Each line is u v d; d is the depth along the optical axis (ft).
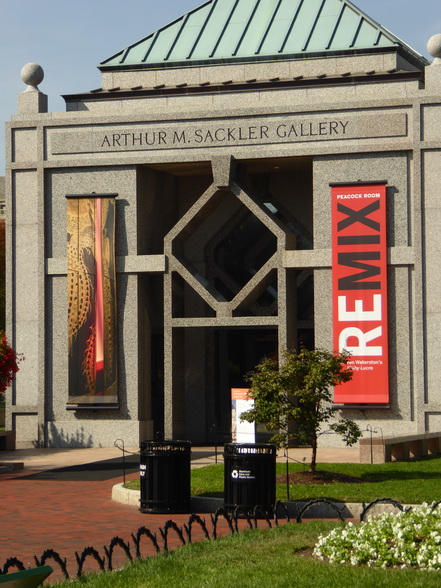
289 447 96.37
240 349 107.65
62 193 102.94
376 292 94.43
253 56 104.12
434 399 93.25
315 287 96.53
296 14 108.37
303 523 50.65
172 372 99.86
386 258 94.53
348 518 56.80
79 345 101.24
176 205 110.22
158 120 100.73
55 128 103.30
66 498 66.18
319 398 67.46
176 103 103.71
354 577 35.73
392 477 69.00
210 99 102.83
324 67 102.17
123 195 101.45
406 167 95.04
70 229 101.71
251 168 104.17
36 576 25.02
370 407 93.91
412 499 57.77
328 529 47.55
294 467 72.90
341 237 95.40
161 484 59.26
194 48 107.76
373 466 74.59
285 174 106.73
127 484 66.59
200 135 99.76
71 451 97.86
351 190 95.55
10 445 99.55
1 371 85.87
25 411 102.83
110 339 100.68
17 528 54.03
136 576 37.42
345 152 96.12
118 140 101.55
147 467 59.52
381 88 98.43
